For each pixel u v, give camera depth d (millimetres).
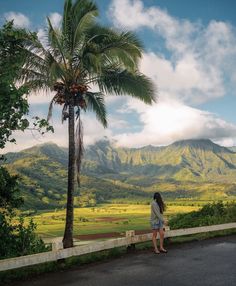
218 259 12109
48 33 18938
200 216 25156
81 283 9469
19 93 12031
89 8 19422
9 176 13477
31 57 18656
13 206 13461
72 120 19688
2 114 11867
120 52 19297
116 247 13875
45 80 19516
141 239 14664
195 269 10648
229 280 9328
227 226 18656
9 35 13492
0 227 12719
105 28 19719
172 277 9781
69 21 19500
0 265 9820
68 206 19297
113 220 197875
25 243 12984
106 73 20688
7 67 13281
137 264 11648
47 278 10195
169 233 15711
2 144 12383
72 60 19766
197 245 15273
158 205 13797
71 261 12062
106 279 9797
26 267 11164
